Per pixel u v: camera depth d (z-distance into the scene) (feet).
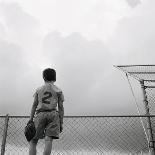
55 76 11.89
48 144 10.58
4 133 14.44
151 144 20.16
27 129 10.88
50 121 10.95
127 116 15.48
